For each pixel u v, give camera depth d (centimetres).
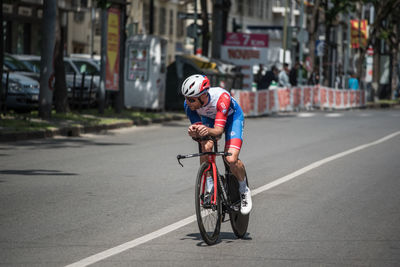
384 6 9725
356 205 1962
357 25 10444
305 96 7819
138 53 5756
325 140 3888
